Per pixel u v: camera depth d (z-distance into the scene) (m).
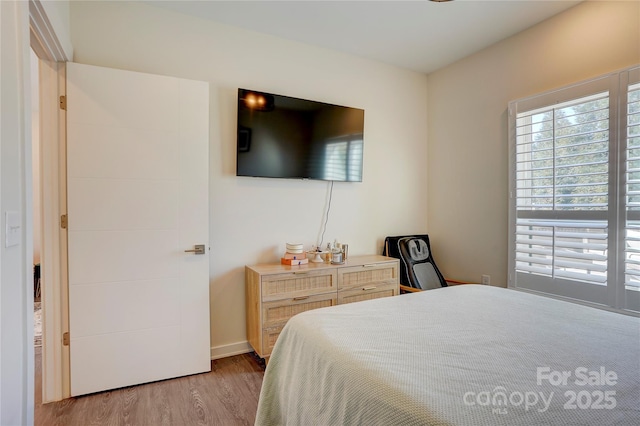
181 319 2.27
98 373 2.05
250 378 2.25
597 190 2.21
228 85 2.59
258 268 2.51
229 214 2.59
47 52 1.87
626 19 2.10
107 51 2.20
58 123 1.97
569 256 2.34
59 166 1.98
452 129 3.34
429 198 3.62
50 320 1.98
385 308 1.58
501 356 1.08
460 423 0.75
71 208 1.98
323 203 3.01
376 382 0.94
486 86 3.00
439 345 1.16
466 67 3.19
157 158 2.19
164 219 2.22
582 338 1.22
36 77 3.26
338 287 2.60
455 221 3.33
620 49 2.13
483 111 3.04
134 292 2.14
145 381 2.17
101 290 2.05
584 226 2.26
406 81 3.48
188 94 2.28
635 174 2.04
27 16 1.18
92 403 1.95
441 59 3.25
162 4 2.32
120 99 2.09
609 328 1.32
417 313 1.50
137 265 2.14
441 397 0.85
